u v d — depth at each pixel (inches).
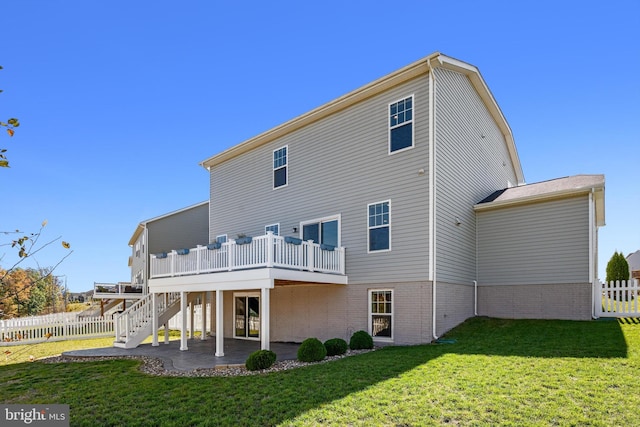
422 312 424.8
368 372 289.3
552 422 188.7
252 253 423.8
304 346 371.6
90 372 358.6
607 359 282.4
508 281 502.0
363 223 485.7
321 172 538.0
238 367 358.0
